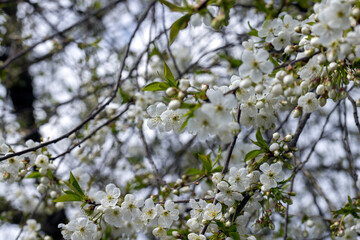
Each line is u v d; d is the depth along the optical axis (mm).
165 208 2615
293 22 2588
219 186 2518
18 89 8508
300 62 2211
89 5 7000
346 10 1882
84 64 6316
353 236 3104
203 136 1952
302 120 3104
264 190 2502
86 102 6703
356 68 2244
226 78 5922
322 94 2320
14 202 6738
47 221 7094
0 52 8195
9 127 7129
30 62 7750
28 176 3332
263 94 2414
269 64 2080
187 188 3678
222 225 2412
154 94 4746
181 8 2025
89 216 2613
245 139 5031
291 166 2576
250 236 2574
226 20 1998
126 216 2580
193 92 2027
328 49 2008
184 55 6648
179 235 2627
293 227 5199
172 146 6723
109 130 5438
